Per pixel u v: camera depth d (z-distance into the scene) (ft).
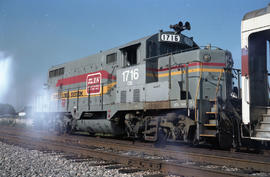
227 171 17.28
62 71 52.26
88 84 43.29
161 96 29.89
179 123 29.01
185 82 30.45
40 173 18.22
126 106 33.86
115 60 38.17
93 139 38.22
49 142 33.45
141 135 34.81
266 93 23.94
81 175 17.69
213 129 26.94
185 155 23.47
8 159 23.08
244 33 22.17
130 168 19.71
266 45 24.09
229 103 28.71
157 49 33.63
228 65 30.73
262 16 21.07
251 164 19.20
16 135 45.27
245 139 27.45
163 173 18.11
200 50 30.14
